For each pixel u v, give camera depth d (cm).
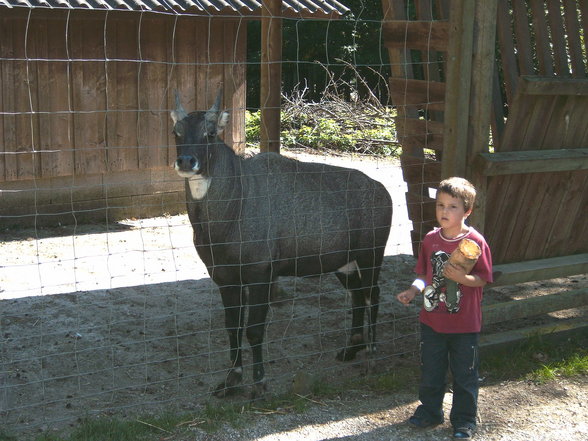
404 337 638
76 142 1005
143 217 1088
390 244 956
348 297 743
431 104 615
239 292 520
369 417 480
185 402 507
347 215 565
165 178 1098
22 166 968
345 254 573
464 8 529
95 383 534
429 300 447
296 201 539
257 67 2462
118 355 583
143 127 1056
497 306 573
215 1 1009
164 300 718
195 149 477
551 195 629
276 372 563
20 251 883
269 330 649
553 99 581
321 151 1711
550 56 600
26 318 655
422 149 670
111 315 671
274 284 554
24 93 954
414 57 2123
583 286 788
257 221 514
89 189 1034
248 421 470
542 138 599
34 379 536
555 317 688
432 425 467
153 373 554
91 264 837
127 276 795
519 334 588
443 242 444
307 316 686
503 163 553
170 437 446
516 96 559
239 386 520
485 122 550
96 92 1009
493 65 547
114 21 1002
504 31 584
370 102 2181
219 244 505
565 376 545
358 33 2483
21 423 470
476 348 447
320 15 1071
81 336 618
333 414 484
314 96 2528
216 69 1102
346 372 567
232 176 502
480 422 473
